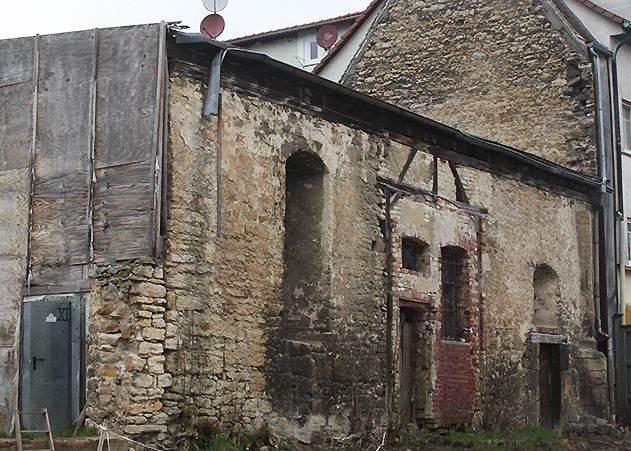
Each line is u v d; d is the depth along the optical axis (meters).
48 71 12.05
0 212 12.10
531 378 18.11
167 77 11.63
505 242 17.81
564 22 20.83
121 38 11.73
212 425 11.65
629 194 21.11
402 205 15.39
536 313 19.22
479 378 16.80
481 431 16.33
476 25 22.02
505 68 21.47
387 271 14.93
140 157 11.41
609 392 19.69
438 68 22.34
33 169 11.95
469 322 16.72
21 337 11.72
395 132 15.45
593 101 20.39
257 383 12.42
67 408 11.29
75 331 11.37
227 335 12.07
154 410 11.02
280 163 13.20
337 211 14.16
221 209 12.19
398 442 14.13
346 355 13.98
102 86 11.75
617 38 21.03
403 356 15.52
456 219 16.64
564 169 18.97
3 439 10.46
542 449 15.48
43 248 11.78
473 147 17.08
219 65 12.11
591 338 19.84
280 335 12.87
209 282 11.90
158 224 11.28
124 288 11.12
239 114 12.62
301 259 14.07
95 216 11.53
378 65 23.17
